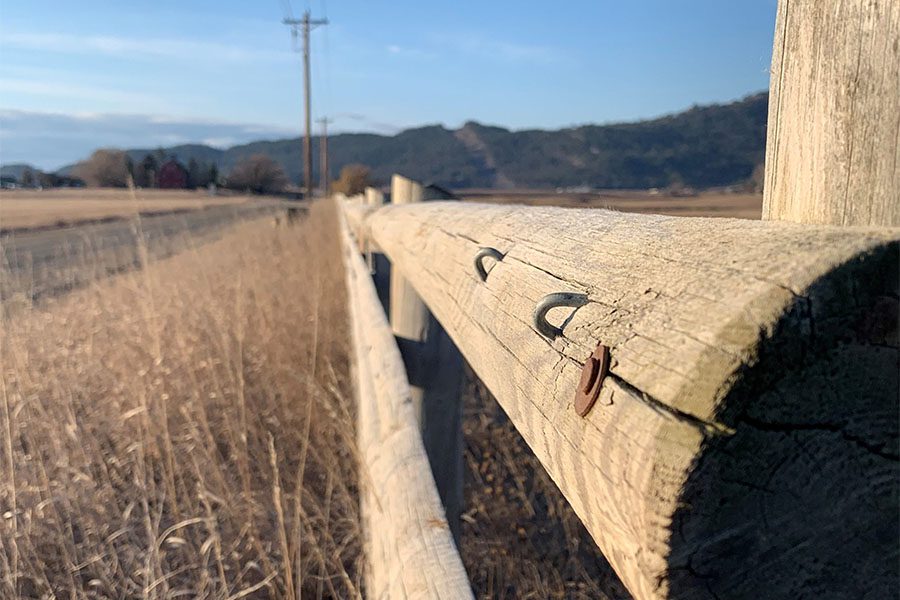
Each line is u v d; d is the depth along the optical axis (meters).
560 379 1.00
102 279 7.64
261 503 3.77
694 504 0.70
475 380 5.71
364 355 3.65
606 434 0.81
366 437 2.90
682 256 0.90
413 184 4.02
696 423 0.70
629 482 0.75
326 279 7.82
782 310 0.68
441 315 2.11
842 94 0.93
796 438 0.69
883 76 0.88
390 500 2.09
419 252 2.60
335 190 48.41
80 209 37.31
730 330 0.69
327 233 14.32
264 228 18.03
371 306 4.03
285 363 5.18
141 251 6.00
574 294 1.05
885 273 0.68
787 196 1.03
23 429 4.28
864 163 0.91
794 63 1.01
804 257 0.71
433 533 1.77
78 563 3.31
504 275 1.48
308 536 3.18
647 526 0.72
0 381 4.28
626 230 1.16
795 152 1.01
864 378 0.69
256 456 4.07
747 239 0.83
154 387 4.45
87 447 4.06
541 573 3.59
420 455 2.21
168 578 3.18
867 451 0.69
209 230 21.45
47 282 7.82
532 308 1.23
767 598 0.71
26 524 3.34
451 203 3.03
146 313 5.49
